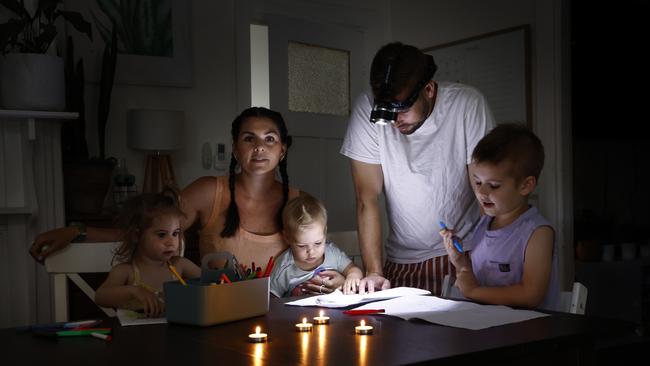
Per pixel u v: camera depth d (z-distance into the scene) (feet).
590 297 11.65
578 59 11.77
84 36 11.53
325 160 14.19
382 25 14.98
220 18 12.88
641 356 11.08
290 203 6.79
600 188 11.92
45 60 9.73
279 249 6.97
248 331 4.30
